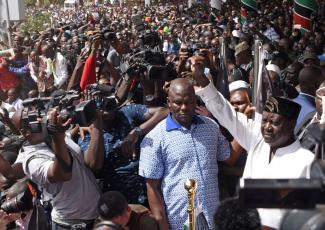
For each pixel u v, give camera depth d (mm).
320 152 2254
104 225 2307
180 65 5465
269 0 24391
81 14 41156
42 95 8188
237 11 22875
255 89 4445
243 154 3953
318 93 3578
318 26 13914
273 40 11555
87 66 5242
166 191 3504
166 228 3449
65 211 3549
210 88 3459
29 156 3451
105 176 3816
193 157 3477
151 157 3486
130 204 3617
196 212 3408
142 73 4203
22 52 10320
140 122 3986
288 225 1234
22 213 3754
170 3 40875
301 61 6977
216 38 9914
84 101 3404
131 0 47656
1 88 8398
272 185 1229
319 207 1208
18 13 13016
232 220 1826
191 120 3533
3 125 4344
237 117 3480
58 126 3143
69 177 3348
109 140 3830
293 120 2928
